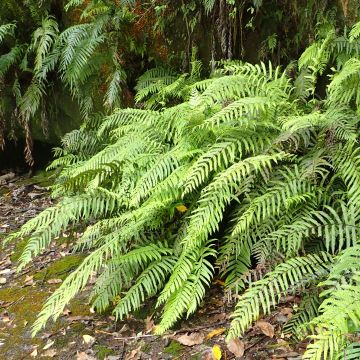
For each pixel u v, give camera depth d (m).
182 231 3.74
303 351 2.91
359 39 3.94
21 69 6.27
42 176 6.62
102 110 5.88
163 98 4.97
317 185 3.47
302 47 4.67
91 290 3.88
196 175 3.57
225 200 3.41
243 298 3.14
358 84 3.50
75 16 6.01
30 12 6.21
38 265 4.41
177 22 5.36
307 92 4.09
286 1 4.66
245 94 4.12
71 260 4.40
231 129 3.71
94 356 3.20
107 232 4.16
